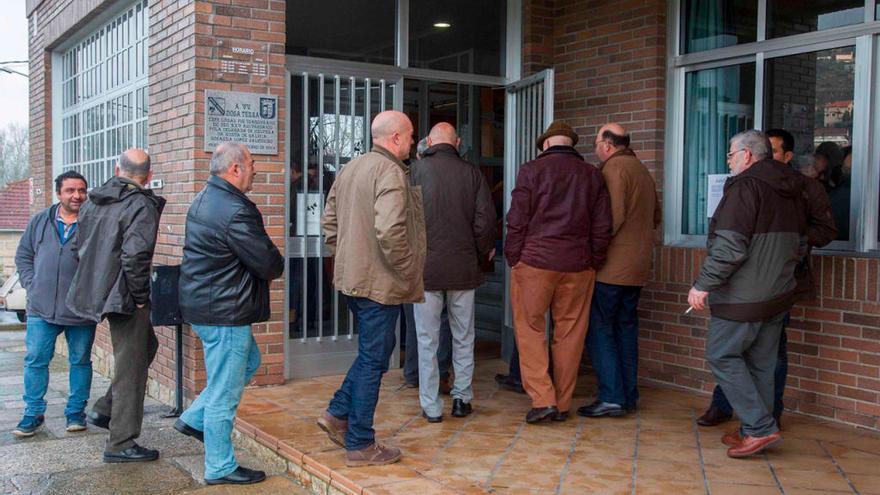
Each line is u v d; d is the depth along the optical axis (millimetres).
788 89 5660
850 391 5023
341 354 6586
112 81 8750
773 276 4285
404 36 6844
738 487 4004
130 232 4762
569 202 4965
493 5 7254
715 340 4410
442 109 7246
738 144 4461
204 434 4531
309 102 6453
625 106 6500
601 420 5238
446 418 5266
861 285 4953
